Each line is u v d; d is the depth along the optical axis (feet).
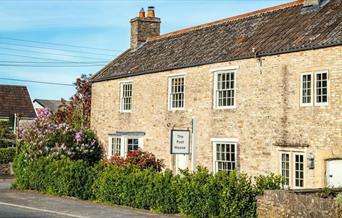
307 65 66.69
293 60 68.54
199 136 82.74
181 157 86.07
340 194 48.03
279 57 70.38
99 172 71.00
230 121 77.41
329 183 62.95
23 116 168.76
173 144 55.26
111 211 59.52
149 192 61.05
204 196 53.98
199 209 54.39
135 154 86.43
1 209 60.13
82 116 123.44
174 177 59.72
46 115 97.71
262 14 86.89
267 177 54.34
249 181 54.60
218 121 79.36
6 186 90.53
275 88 70.74
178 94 88.02
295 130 67.72
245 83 75.25
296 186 67.41
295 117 67.82
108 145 104.37
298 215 47.32
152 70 92.38
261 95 72.69
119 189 65.77
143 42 111.96
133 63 102.89
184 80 86.48
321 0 76.48
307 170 65.77
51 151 88.33
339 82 62.75
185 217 55.31
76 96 127.24
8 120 159.12
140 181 62.90
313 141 65.31
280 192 48.98
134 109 98.07
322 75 65.05
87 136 103.14
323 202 46.32
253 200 52.37
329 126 63.57
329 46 63.98
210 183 53.62
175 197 58.59
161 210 59.36
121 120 101.40
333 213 45.70
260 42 75.72
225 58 77.71
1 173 119.34
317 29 69.15
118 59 111.34
